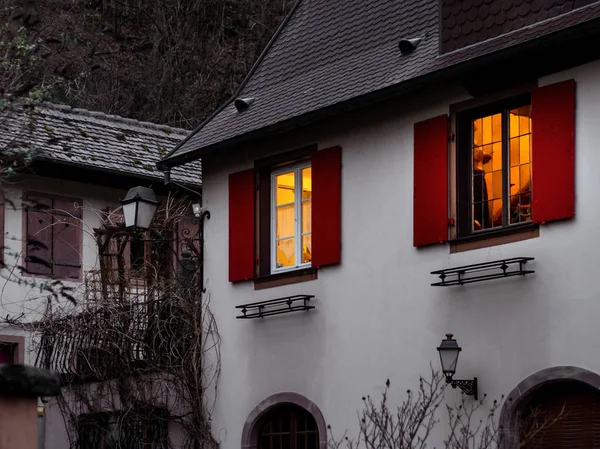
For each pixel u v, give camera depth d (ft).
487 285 51.88
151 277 67.05
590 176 48.80
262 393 61.31
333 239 58.80
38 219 75.31
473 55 52.54
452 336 51.49
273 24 123.75
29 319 72.59
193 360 64.03
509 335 50.72
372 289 56.80
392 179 56.65
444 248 53.78
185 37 122.01
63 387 65.36
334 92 59.31
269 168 63.57
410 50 57.62
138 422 63.82
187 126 117.39
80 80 112.78
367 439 53.98
